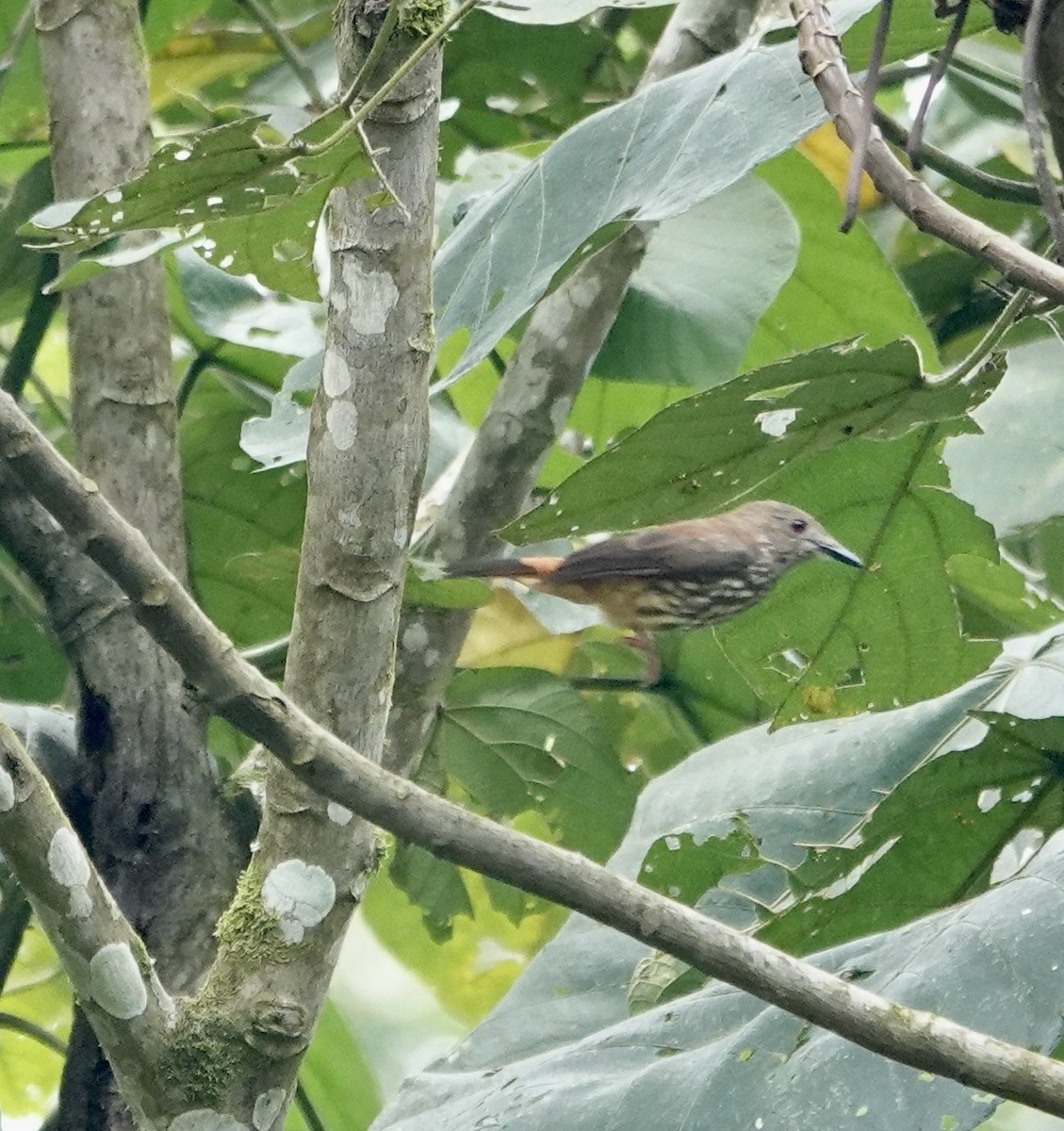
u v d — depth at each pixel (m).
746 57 6.83
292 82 11.74
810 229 10.51
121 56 7.99
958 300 11.88
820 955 6.65
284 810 5.84
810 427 6.14
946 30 7.90
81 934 5.39
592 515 6.43
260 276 5.55
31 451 4.79
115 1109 7.28
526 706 10.41
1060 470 9.26
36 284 9.68
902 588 7.83
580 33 11.29
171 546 7.89
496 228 7.20
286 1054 5.73
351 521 5.77
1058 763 7.12
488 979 12.03
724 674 11.17
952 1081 5.76
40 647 10.69
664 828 8.53
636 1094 6.35
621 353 9.48
